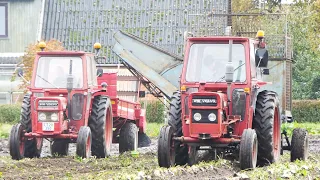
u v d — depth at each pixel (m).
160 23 101.12
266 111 38.44
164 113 84.94
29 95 46.41
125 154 48.28
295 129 41.75
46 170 37.03
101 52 98.62
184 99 37.44
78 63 46.44
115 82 49.62
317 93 108.94
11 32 102.94
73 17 102.94
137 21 101.81
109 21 102.25
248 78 37.69
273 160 38.75
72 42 100.81
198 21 99.38
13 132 44.03
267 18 72.62
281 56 65.81
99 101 46.88
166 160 36.53
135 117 54.16
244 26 68.31
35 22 102.88
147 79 56.00
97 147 46.12
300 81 110.25
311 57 110.38
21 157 44.38
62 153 48.84
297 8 116.81
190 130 36.47
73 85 45.97
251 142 35.75
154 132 74.06
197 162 39.31
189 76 38.06
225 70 37.66
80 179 32.69
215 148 37.94
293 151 41.28
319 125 86.88
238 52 38.25
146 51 56.34
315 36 115.38
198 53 38.38
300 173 35.53
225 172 34.94
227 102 37.34
